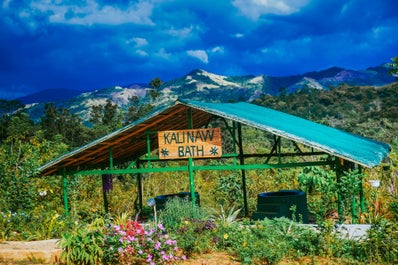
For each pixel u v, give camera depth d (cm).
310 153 1386
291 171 1750
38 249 863
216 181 1841
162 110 1115
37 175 1313
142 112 3991
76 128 4731
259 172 1828
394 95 10675
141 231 843
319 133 1328
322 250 897
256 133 3650
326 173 1467
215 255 905
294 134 1049
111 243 823
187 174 1941
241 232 963
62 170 1295
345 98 11231
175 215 1099
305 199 1212
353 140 1470
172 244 846
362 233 987
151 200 1043
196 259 880
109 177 1476
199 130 1172
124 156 1520
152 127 1253
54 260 830
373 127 3741
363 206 1132
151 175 1908
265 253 845
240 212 1502
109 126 3997
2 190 1234
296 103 11288
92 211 1496
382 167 1470
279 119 1416
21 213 1105
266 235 947
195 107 1111
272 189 1684
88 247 807
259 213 1192
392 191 1327
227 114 1096
